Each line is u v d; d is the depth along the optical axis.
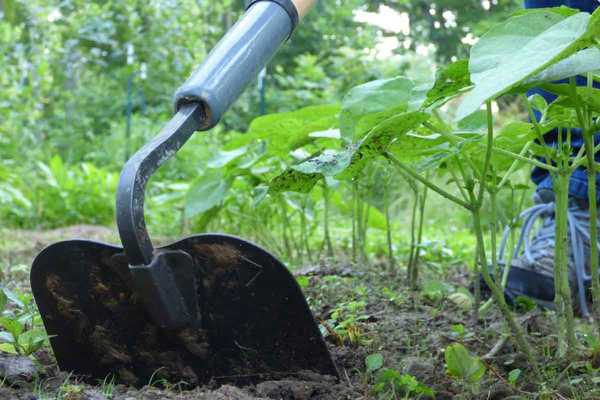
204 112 1.27
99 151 7.22
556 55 0.88
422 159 1.49
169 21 7.93
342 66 7.11
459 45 7.69
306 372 1.31
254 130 2.19
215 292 1.28
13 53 7.04
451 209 5.03
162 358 1.34
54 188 5.41
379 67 7.21
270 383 1.25
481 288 2.12
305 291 2.00
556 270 1.41
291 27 1.40
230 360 1.32
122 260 1.27
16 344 1.36
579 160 1.35
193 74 1.29
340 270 2.29
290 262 2.76
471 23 7.46
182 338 1.30
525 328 1.64
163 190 5.55
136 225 1.18
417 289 2.20
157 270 1.21
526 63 0.89
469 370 1.24
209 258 1.26
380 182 2.56
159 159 1.21
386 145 1.24
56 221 5.32
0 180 5.38
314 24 8.27
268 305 1.28
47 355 1.45
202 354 1.32
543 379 1.35
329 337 1.59
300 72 7.30
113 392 1.28
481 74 0.94
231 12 9.13
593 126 1.22
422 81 1.46
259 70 1.35
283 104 7.14
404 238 3.95
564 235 1.39
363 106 1.25
